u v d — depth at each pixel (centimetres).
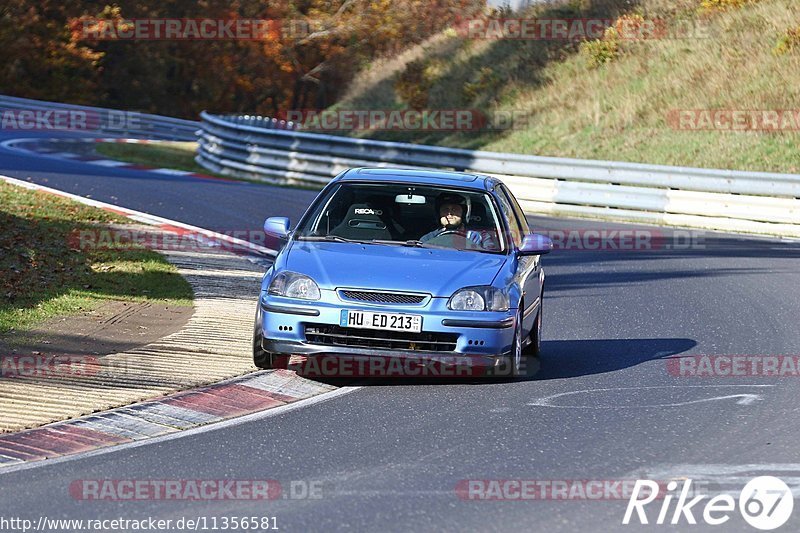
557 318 4588
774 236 7744
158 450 2503
